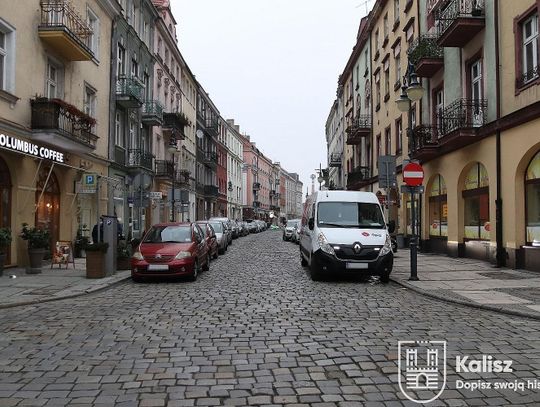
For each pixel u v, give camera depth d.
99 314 8.34
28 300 9.55
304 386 4.71
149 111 29.27
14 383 4.84
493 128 15.10
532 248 13.59
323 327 7.22
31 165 15.35
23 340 6.54
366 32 34.12
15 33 14.27
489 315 8.20
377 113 31.61
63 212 18.14
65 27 15.73
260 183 104.81
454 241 18.67
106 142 22.25
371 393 4.54
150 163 29.41
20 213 14.76
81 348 6.12
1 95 13.50
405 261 17.53
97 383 4.83
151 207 30.98
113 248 13.86
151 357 5.71
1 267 13.03
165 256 12.59
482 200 16.89
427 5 21.53
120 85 24.30
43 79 16.03
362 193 14.23
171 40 35.81
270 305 9.10
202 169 51.91
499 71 14.88
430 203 22.06
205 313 8.34
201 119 50.88
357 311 8.51
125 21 24.86
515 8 14.08
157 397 4.45
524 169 14.01
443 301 9.59
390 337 6.61
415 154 20.66
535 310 8.25
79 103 19.08
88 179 16.44
